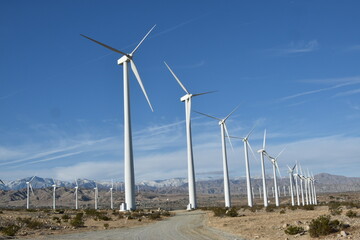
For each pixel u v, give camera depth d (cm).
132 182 6375
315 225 2497
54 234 3550
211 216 5678
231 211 5550
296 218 3806
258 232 2972
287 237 2536
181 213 7225
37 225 4059
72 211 7394
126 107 6525
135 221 5084
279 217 4284
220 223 4216
